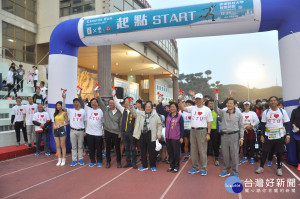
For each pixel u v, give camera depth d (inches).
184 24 269.1
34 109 318.3
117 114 241.9
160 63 1052.5
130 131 236.8
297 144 222.7
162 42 994.1
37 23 742.5
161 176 207.6
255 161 262.5
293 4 240.5
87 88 983.6
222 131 204.4
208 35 278.4
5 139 319.0
